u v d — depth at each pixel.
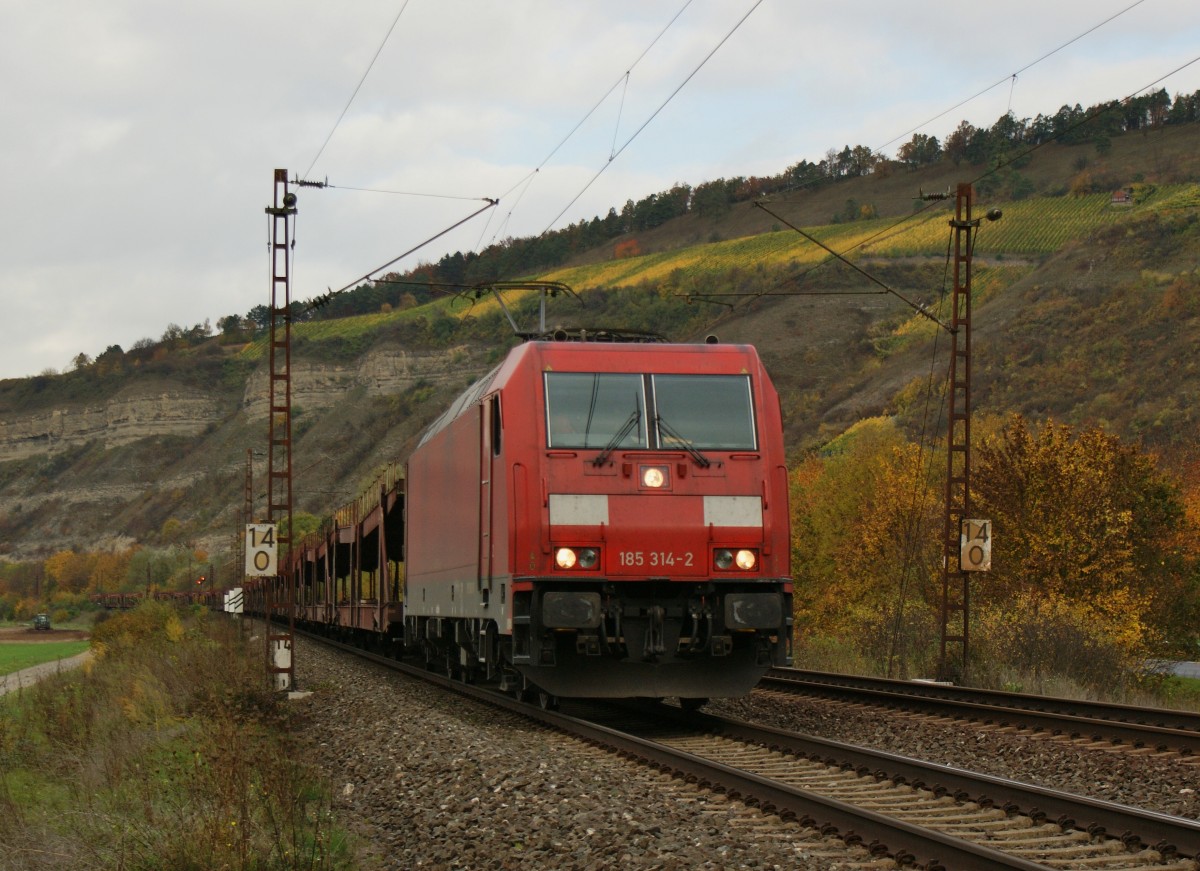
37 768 13.98
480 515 16.08
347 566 41.00
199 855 8.12
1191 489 57.62
